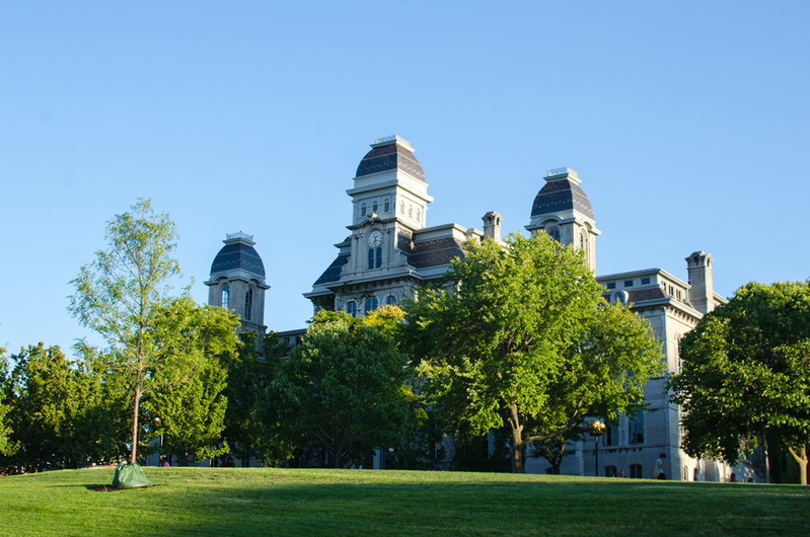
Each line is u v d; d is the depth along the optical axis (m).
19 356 84.31
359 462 83.38
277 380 79.31
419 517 38.06
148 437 82.62
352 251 118.88
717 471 101.94
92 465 83.81
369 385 78.25
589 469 100.56
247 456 99.12
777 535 32.09
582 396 68.69
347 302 116.50
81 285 65.38
